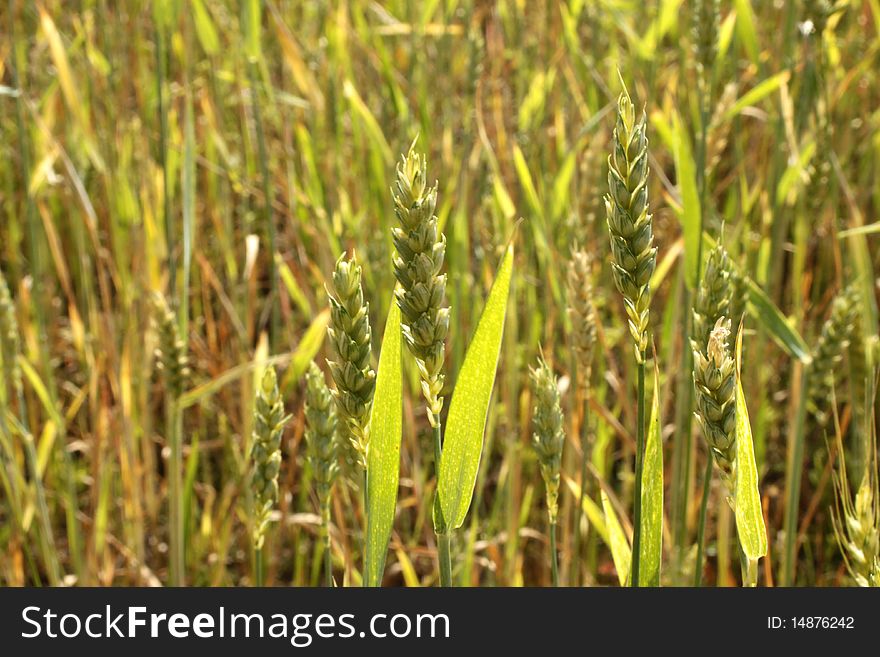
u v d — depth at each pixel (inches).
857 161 65.0
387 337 27.3
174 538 40.8
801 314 47.9
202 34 50.2
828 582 46.6
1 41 66.4
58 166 63.8
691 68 56.5
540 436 30.0
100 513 44.3
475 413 27.2
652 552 28.2
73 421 59.5
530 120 53.4
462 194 46.1
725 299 29.5
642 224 26.0
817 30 42.6
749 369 46.4
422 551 42.3
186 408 58.2
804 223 46.9
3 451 47.2
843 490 30.4
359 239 48.2
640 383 26.8
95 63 57.9
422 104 50.9
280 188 60.4
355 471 38.6
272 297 46.8
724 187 60.0
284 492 44.9
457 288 45.4
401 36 69.8
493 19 64.9
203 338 63.1
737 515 27.3
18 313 52.5
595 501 44.6
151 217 46.8
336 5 62.2
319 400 29.4
